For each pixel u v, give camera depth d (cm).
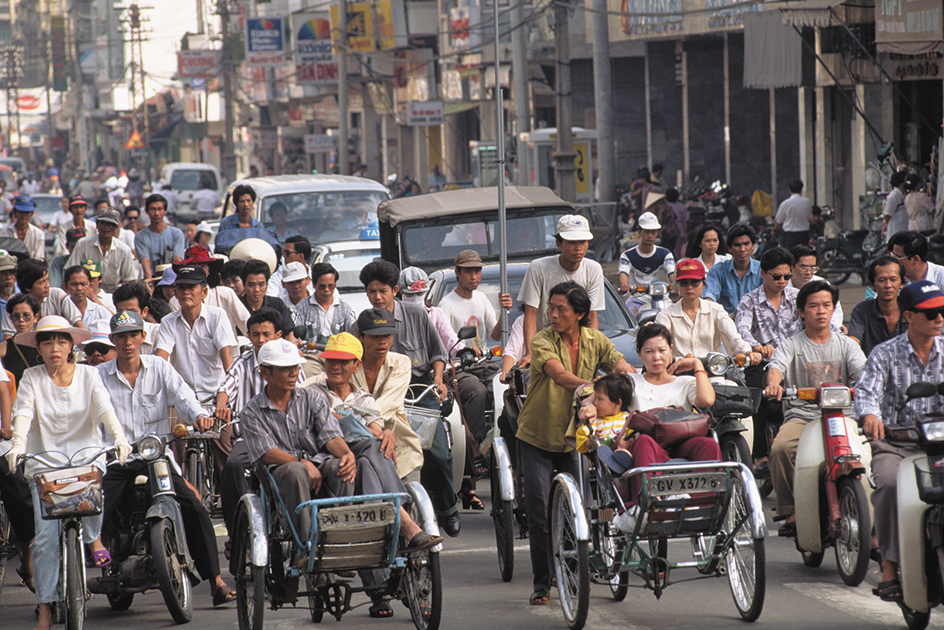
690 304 2044
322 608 1520
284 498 1425
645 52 8344
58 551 1524
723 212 6016
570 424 1539
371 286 1984
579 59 9044
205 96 19012
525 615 1559
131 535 1664
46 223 8025
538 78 9188
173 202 8962
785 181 7369
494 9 2514
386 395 1664
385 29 10438
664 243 5541
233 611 1677
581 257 1964
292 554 1431
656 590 1470
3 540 1814
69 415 1638
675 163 8356
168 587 1576
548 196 3161
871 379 1498
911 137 5438
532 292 1989
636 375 1574
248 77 15812
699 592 1650
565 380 1541
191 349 2112
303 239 2869
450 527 1964
